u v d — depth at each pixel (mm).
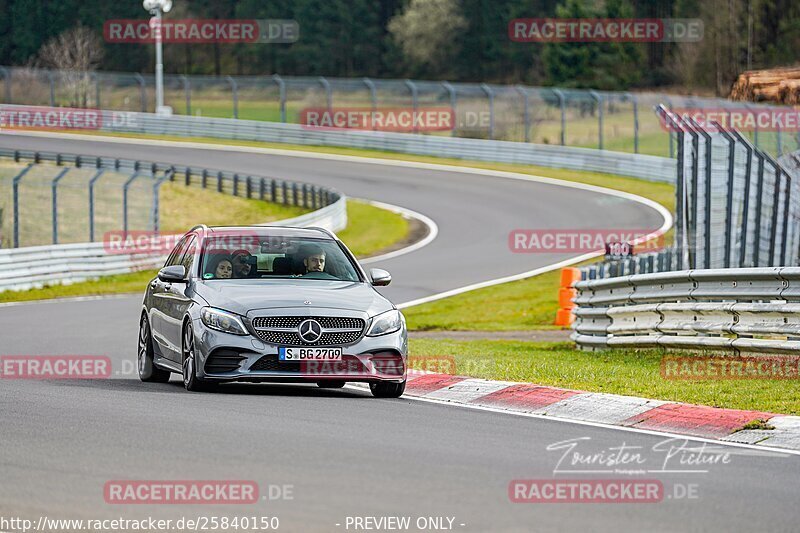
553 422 29391
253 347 32344
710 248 53656
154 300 37938
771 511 19391
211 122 197250
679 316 43375
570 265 96375
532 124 194750
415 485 20859
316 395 34062
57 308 71438
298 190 140750
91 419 27953
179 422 27531
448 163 168625
